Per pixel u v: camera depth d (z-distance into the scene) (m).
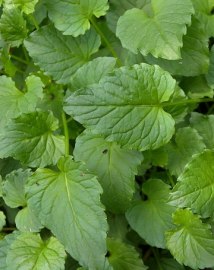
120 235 0.46
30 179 0.41
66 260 0.46
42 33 0.48
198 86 0.48
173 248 0.41
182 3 0.44
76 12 0.47
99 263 0.39
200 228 0.41
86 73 0.45
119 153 0.43
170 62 0.46
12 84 0.47
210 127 0.46
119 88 0.40
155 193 0.45
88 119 0.40
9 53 0.51
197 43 0.47
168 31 0.44
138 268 0.44
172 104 0.43
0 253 0.44
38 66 0.49
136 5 0.49
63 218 0.40
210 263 0.41
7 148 0.43
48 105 0.48
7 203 0.45
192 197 0.38
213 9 0.51
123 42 0.44
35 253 0.42
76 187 0.40
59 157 0.43
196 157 0.39
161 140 0.41
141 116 0.41
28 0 0.48
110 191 0.43
